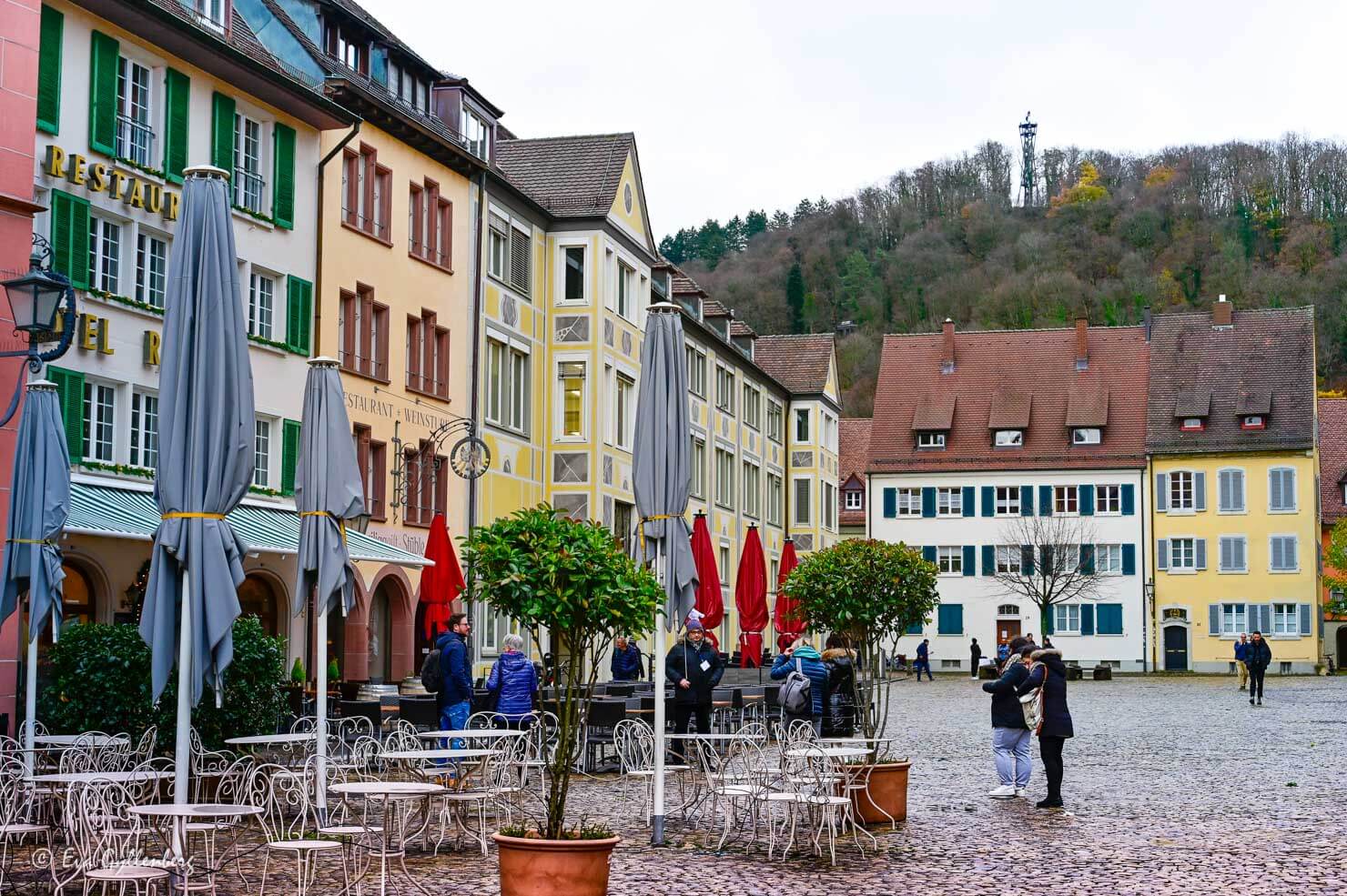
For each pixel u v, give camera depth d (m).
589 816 16.66
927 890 11.94
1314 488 71.06
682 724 21.06
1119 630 72.12
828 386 72.50
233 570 11.81
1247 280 110.62
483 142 39.09
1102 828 15.67
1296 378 73.38
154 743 15.64
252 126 29.50
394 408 33.69
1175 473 72.50
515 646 19.75
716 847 14.26
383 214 33.84
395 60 35.84
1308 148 116.00
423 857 13.80
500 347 39.38
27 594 17.92
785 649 23.39
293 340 29.91
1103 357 77.25
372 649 33.09
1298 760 24.22
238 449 11.77
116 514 22.48
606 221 42.34
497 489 38.62
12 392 18.11
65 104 24.16
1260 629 71.00
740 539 61.41
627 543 44.16
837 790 15.77
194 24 27.14
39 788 13.50
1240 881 12.39
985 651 73.88
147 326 26.09
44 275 15.49
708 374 56.94
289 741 15.83
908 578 19.44
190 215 11.96
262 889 11.50
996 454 75.12
